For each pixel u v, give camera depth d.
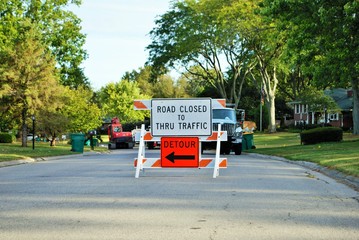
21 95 45.16
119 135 55.59
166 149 16.12
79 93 62.16
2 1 50.00
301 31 33.62
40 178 16.28
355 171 16.70
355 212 9.62
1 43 48.00
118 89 106.62
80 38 56.38
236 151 34.22
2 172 19.19
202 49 65.38
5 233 7.73
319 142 40.34
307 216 9.17
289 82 96.12
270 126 74.56
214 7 60.00
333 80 33.75
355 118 47.25
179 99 16.19
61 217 9.05
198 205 10.36
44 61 47.00
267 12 34.56
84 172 18.59
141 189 13.00
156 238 7.41
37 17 53.50
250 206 10.25
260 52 63.41
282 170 19.44
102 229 8.03
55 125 48.72
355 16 28.44
